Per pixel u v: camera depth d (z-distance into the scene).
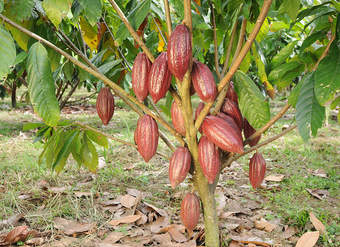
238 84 1.87
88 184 3.00
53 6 1.58
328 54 1.50
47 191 2.82
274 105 7.45
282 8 1.70
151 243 2.22
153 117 1.77
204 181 1.89
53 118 1.67
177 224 2.41
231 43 1.98
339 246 2.16
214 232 1.95
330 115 6.00
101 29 2.38
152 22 2.52
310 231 2.22
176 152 1.74
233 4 1.89
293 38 3.20
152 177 3.25
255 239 2.21
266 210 2.60
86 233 2.30
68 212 2.53
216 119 1.67
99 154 3.88
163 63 1.61
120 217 2.49
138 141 1.75
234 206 2.65
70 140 2.23
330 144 4.23
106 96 2.00
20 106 7.85
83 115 6.54
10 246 2.16
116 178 3.17
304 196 2.80
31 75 1.65
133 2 2.13
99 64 2.38
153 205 2.67
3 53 1.56
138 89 1.69
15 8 1.72
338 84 1.45
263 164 1.93
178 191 2.89
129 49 2.47
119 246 2.12
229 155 1.92
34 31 2.11
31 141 4.41
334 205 2.65
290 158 3.72
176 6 1.77
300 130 1.52
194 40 2.07
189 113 1.71
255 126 1.88
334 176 3.19
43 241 2.21
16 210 2.55
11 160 3.58
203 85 1.58
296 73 1.89
